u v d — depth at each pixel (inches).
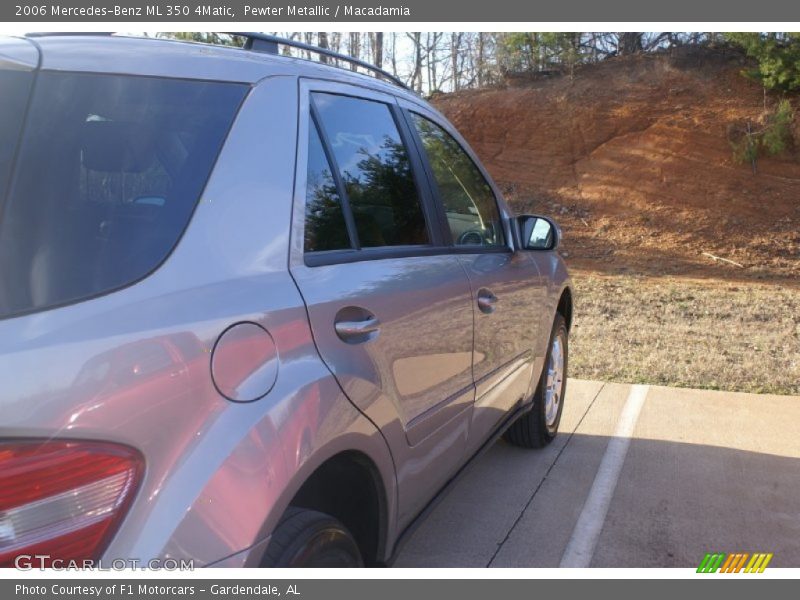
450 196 131.3
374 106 113.3
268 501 66.0
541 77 782.5
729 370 266.5
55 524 53.9
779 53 645.9
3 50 72.4
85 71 74.9
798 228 567.8
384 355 90.4
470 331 120.0
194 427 62.9
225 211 74.5
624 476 171.2
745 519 150.3
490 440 141.9
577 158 676.1
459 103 748.6
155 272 65.7
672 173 634.2
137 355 59.8
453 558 132.3
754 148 622.2
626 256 544.1
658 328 339.0
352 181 99.7
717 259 534.0
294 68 95.7
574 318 359.9
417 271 105.4
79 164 68.1
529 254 163.0
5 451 51.8
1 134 65.8
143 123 74.4
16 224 61.3
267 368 70.7
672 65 731.4
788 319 360.5
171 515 59.4
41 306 58.1
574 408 223.9
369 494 91.7
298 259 81.7
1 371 52.8
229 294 70.1
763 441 195.8
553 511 152.8
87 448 55.2
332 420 76.7
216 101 81.0
